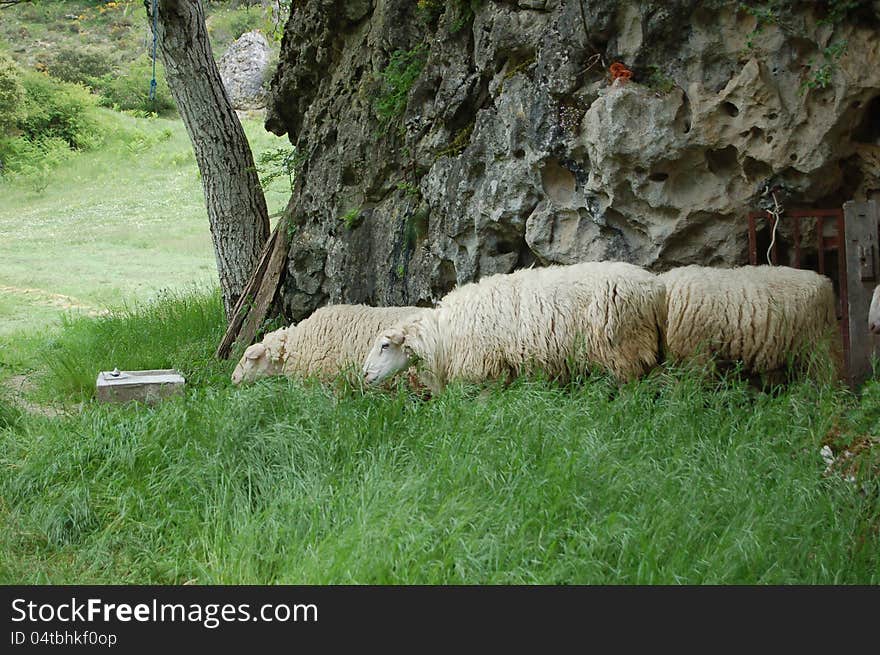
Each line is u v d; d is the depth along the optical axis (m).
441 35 8.13
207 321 10.98
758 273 5.91
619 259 6.93
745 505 4.16
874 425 4.82
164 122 34.09
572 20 6.87
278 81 10.77
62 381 8.62
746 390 5.48
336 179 9.45
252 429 5.38
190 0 9.77
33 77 32.16
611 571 3.79
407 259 8.52
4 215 25.81
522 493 4.27
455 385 5.79
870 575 3.78
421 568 3.80
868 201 6.09
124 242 22.48
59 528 4.84
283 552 4.26
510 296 6.06
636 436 4.91
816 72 6.16
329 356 7.25
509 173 7.35
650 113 6.54
